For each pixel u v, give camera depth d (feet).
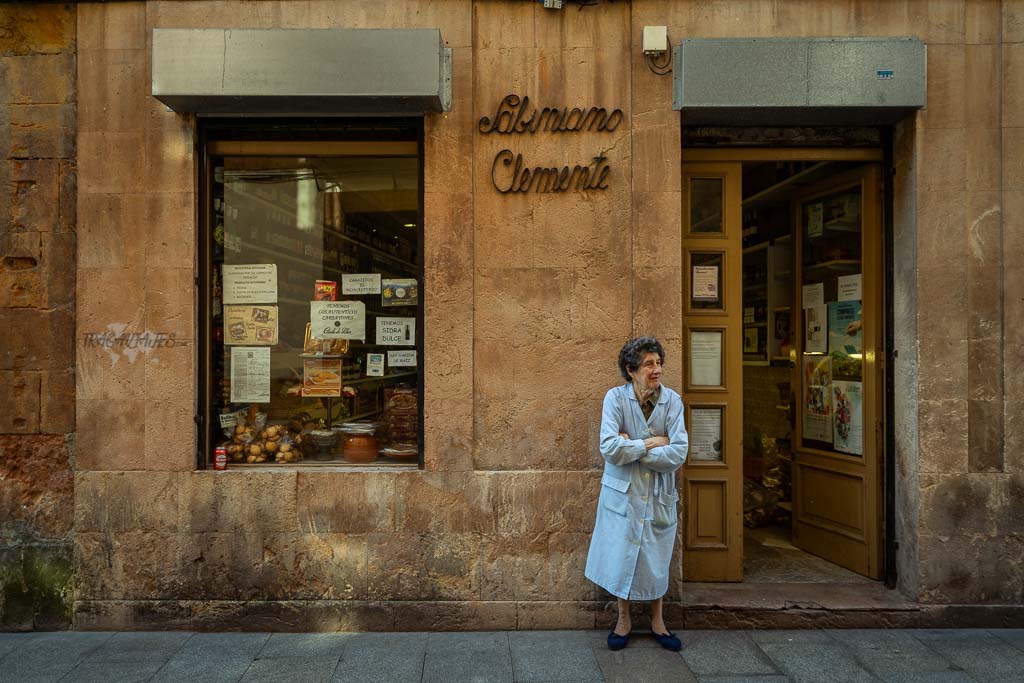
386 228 14.49
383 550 13.53
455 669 11.71
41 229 13.75
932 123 13.53
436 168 13.64
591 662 11.97
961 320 13.52
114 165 13.65
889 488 14.49
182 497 13.50
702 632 13.30
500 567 13.52
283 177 14.70
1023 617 13.34
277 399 14.62
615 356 13.61
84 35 13.65
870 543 14.96
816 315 16.83
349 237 14.60
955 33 13.57
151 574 13.53
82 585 13.55
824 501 16.46
